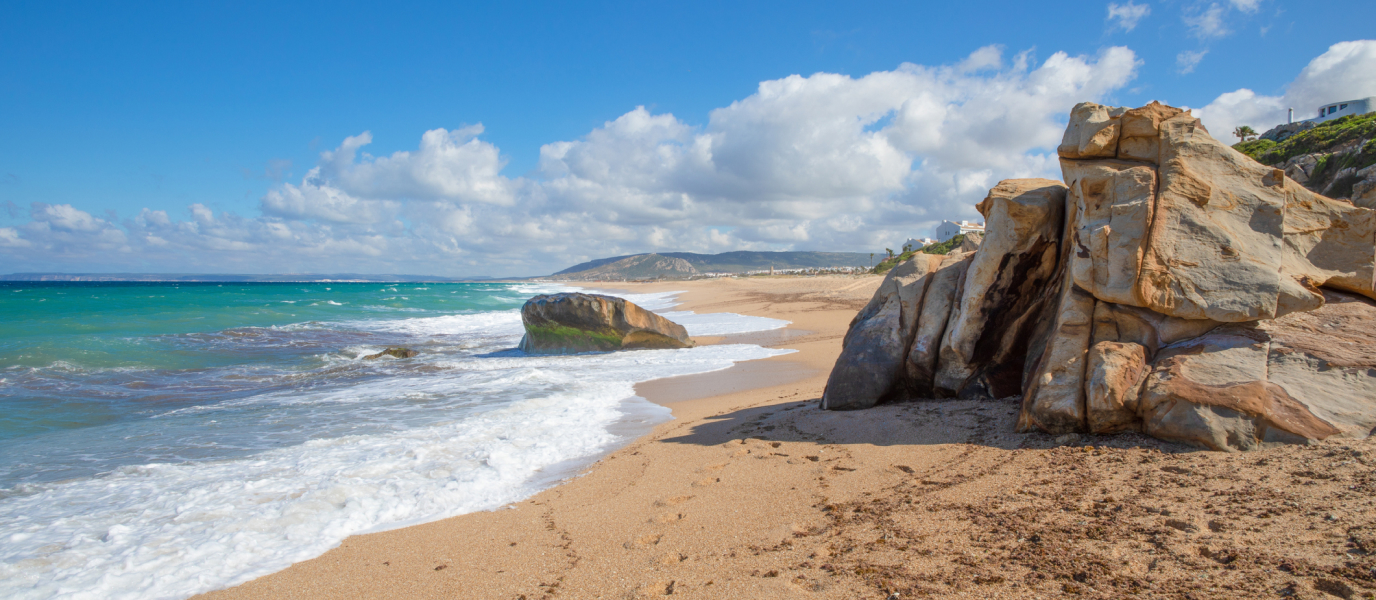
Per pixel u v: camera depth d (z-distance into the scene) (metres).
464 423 7.95
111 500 5.28
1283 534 3.10
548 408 8.95
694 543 4.00
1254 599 2.62
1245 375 4.59
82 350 14.69
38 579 3.96
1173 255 5.17
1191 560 2.99
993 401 6.40
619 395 9.98
